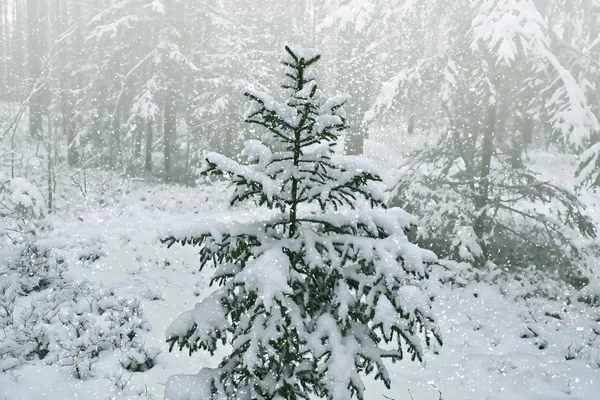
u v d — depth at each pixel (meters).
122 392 5.61
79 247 10.62
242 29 21.78
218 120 19.11
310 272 3.58
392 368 6.80
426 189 11.13
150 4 17.23
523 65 10.07
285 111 3.33
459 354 7.41
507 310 9.31
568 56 10.19
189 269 10.19
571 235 12.87
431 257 3.25
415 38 12.13
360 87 15.88
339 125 3.41
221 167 3.26
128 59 19.03
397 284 3.12
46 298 7.91
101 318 7.50
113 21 18.77
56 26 18.66
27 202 11.54
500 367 6.88
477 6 10.55
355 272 3.54
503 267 11.31
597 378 6.66
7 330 6.82
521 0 9.71
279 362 3.23
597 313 9.19
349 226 3.69
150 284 9.09
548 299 9.95
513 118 11.23
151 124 19.11
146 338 7.07
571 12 10.72
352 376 3.19
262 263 3.13
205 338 3.38
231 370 3.65
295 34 24.80
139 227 12.80
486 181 11.10
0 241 10.16
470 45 9.77
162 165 20.59
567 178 16.77
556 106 9.67
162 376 6.06
